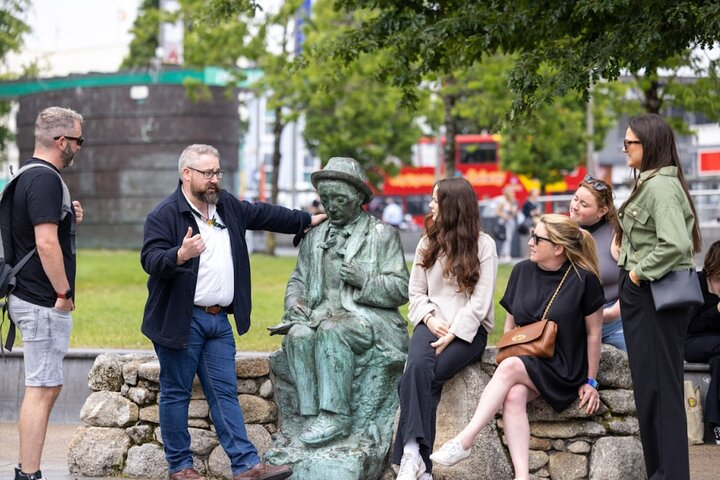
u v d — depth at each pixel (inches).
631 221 258.8
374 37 469.4
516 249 1152.8
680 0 362.6
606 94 972.6
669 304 251.3
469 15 419.5
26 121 1213.1
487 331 286.7
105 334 473.7
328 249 303.3
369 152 1464.1
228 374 283.1
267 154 2282.2
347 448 285.0
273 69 1131.9
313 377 293.0
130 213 1175.0
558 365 275.3
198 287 279.6
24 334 274.5
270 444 301.7
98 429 308.2
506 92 944.9
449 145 965.2
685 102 735.7
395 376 294.7
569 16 411.5
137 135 1167.0
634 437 286.4
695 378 371.2
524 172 1587.1
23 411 274.7
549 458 286.0
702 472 316.8
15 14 1130.0
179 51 1327.5
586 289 277.9
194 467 302.2
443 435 285.4
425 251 285.9
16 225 273.6
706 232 883.4
